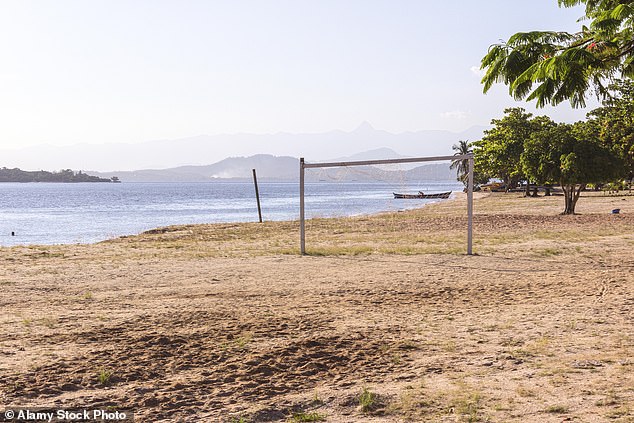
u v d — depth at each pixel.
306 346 7.39
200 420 5.04
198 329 8.26
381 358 6.88
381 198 98.94
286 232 30.44
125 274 14.45
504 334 7.91
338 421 4.98
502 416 4.86
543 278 13.05
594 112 48.31
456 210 49.12
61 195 154.12
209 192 176.88
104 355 6.93
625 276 12.51
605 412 4.78
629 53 6.02
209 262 16.80
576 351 6.86
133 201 108.50
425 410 5.12
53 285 12.84
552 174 37.09
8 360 6.67
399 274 14.12
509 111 76.44
